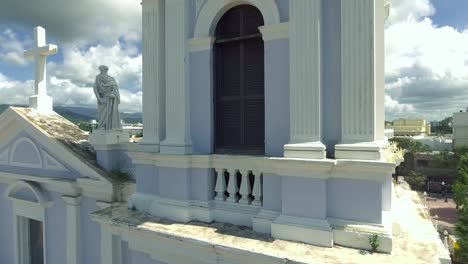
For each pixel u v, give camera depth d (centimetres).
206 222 598
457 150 5250
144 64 693
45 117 1022
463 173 2894
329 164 462
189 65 636
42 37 1096
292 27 515
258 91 589
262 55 585
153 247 592
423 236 516
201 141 628
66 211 884
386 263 412
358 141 475
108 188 795
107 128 845
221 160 594
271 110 551
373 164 446
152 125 683
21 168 1006
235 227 568
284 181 513
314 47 498
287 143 536
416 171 5684
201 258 532
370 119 467
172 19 642
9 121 994
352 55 478
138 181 706
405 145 5981
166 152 638
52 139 888
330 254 445
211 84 620
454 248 2108
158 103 672
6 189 1036
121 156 866
